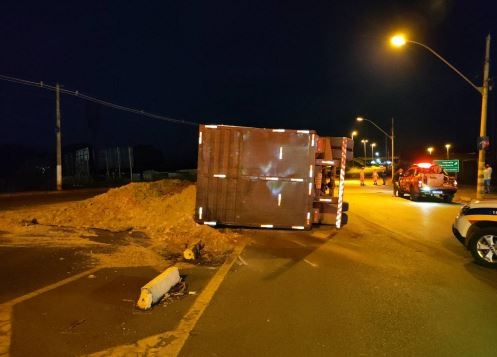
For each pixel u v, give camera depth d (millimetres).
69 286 7102
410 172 29156
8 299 6430
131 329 5441
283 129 13422
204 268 8719
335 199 14203
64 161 52125
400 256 10188
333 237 12664
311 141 13406
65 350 4812
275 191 13430
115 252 9695
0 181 35375
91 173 50531
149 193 16688
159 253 9930
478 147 23734
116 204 15430
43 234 11766
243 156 13461
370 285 7637
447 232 14008
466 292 7289
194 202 14812
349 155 14438
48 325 5500
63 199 25359
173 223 12727
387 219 17391
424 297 6977
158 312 6070
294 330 5508
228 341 5145
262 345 5047
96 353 4762
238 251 10445
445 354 4863
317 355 4809
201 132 13508
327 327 5625
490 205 9367
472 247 9375
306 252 10484
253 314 6070
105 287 7102
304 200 13445
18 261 8727
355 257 9992
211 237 11211
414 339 5270
